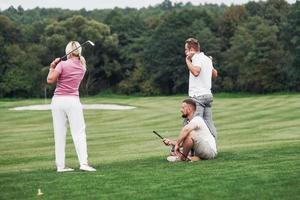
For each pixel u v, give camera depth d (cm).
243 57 9475
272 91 9444
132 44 10681
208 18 10919
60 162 1030
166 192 754
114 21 11156
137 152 1559
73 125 1016
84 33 10250
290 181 793
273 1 11438
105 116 3434
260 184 780
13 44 10150
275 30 9506
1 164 1363
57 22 10438
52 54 10056
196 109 1123
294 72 9044
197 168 947
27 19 14000
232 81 9719
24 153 1625
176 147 1062
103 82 10794
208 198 712
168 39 10050
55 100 1012
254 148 1276
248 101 4875
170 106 4528
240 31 9894
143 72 10294
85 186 822
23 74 9812
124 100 6359
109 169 1002
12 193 794
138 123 2866
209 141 1056
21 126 2848
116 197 737
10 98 9794
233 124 2631
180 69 10006
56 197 755
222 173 879
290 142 1415
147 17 12312
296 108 3566
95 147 1770
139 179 859
